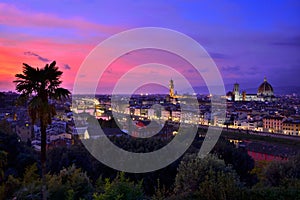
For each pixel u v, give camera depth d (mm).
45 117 17203
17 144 39281
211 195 13297
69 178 21000
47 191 18766
